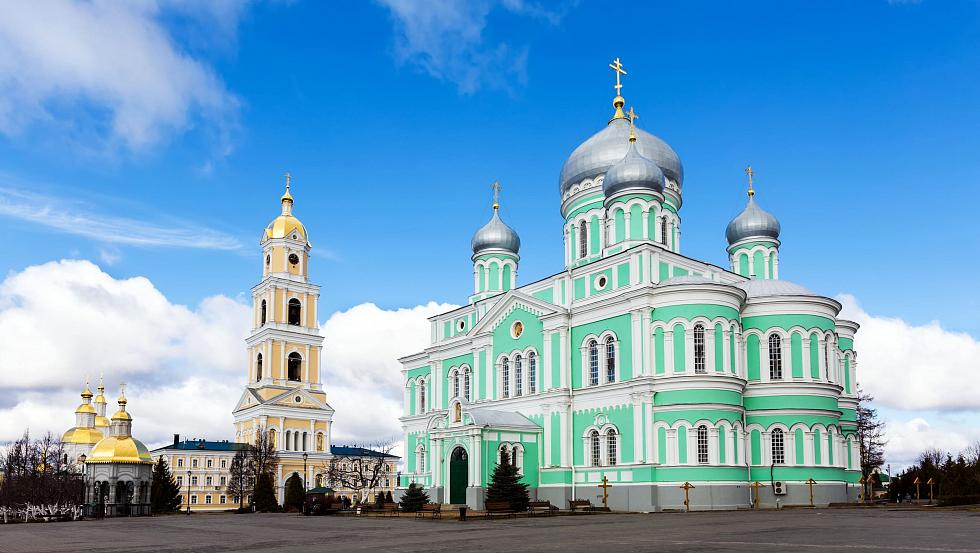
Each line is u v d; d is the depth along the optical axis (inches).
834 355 2731.3
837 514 1911.9
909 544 1059.3
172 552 1241.4
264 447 4601.4
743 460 2504.9
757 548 1043.3
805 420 2608.3
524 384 2979.8
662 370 2524.6
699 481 2400.3
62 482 3486.7
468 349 3316.9
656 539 1235.9
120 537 1674.5
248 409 4958.2
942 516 1737.2
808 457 2588.6
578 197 3201.3
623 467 2546.8
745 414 2630.4
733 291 2566.4
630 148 2989.7
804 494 2556.6
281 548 1275.8
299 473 4847.4
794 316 2677.2
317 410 5022.1
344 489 5585.6
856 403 2965.1
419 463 3494.1
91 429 5900.6
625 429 2578.7
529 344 2984.7
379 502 2933.1
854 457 2898.6
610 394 2647.6
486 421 2733.8
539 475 2817.4
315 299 5241.1
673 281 2561.5
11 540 1611.7
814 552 976.3
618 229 2925.7
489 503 2308.1
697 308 2517.2
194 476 5979.3
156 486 4188.0
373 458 6146.7
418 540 1370.6
